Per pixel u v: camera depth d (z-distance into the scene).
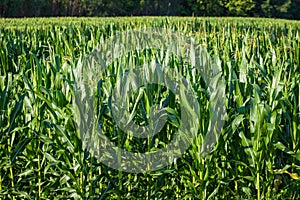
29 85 4.46
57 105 4.43
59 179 4.62
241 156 4.49
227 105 4.55
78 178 4.54
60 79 4.72
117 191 4.46
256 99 4.28
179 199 4.65
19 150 4.46
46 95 4.78
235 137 4.46
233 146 4.47
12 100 4.93
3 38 9.74
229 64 5.01
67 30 12.33
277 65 5.91
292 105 4.54
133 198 4.65
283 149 4.21
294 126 4.38
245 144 4.28
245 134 4.53
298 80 4.84
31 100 4.74
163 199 4.69
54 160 4.49
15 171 4.89
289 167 4.48
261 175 4.47
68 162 4.45
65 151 4.44
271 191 4.50
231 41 8.97
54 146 4.53
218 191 4.59
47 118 5.02
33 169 4.67
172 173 4.59
